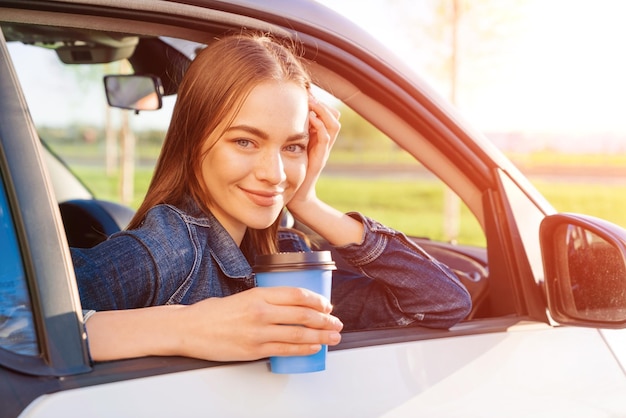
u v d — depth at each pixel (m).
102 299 1.42
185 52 2.38
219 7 1.52
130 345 1.20
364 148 34.78
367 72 1.66
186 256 1.54
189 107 1.56
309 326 1.23
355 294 1.81
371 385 1.37
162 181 1.63
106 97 2.54
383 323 1.75
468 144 1.77
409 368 1.44
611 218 18.95
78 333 1.15
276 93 1.51
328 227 1.67
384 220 18.02
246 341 1.22
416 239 2.50
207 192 1.62
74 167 26.83
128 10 1.42
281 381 1.28
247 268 1.63
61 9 1.36
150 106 2.49
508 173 1.81
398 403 1.38
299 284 1.25
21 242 1.13
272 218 1.56
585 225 1.55
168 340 1.22
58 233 1.16
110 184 20.11
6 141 1.14
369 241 1.66
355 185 25.89
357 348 1.42
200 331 1.22
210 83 1.52
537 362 1.60
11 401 1.06
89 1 1.37
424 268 1.67
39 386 1.09
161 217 1.56
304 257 1.25
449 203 13.47
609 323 1.55
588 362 1.67
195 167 1.60
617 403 1.65
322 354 1.27
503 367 1.56
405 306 1.66
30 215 1.13
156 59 2.46
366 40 1.69
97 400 1.12
